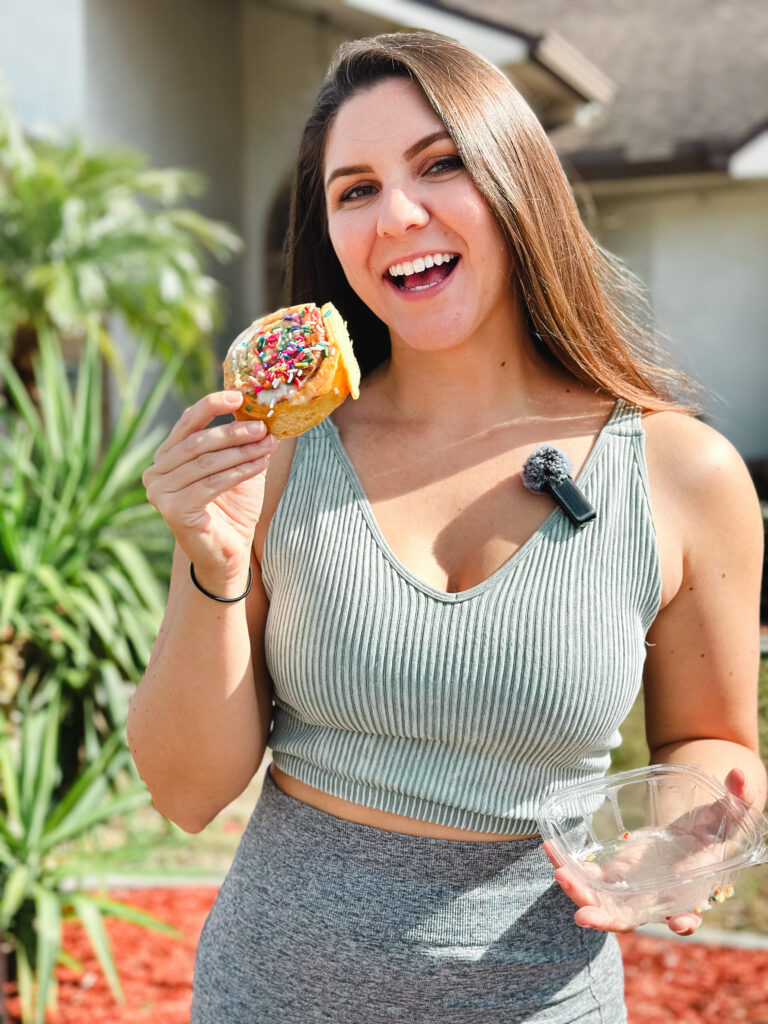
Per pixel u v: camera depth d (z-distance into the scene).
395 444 1.66
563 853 1.37
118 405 10.25
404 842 1.49
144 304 8.67
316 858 1.53
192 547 1.38
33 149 9.09
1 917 2.91
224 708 1.52
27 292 8.00
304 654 1.53
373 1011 1.48
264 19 12.48
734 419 10.30
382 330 1.88
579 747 1.50
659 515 1.54
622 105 10.67
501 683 1.46
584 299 1.65
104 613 3.35
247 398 1.44
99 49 10.45
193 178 11.80
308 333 1.47
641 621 1.52
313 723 1.58
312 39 12.24
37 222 8.09
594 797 1.50
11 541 3.31
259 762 1.67
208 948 1.61
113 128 10.65
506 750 1.49
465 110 1.50
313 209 1.81
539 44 9.47
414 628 1.49
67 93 10.06
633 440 1.58
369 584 1.53
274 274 12.85
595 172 9.80
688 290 10.34
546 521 1.52
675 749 1.62
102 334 8.89
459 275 1.55
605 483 1.55
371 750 1.52
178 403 11.20
